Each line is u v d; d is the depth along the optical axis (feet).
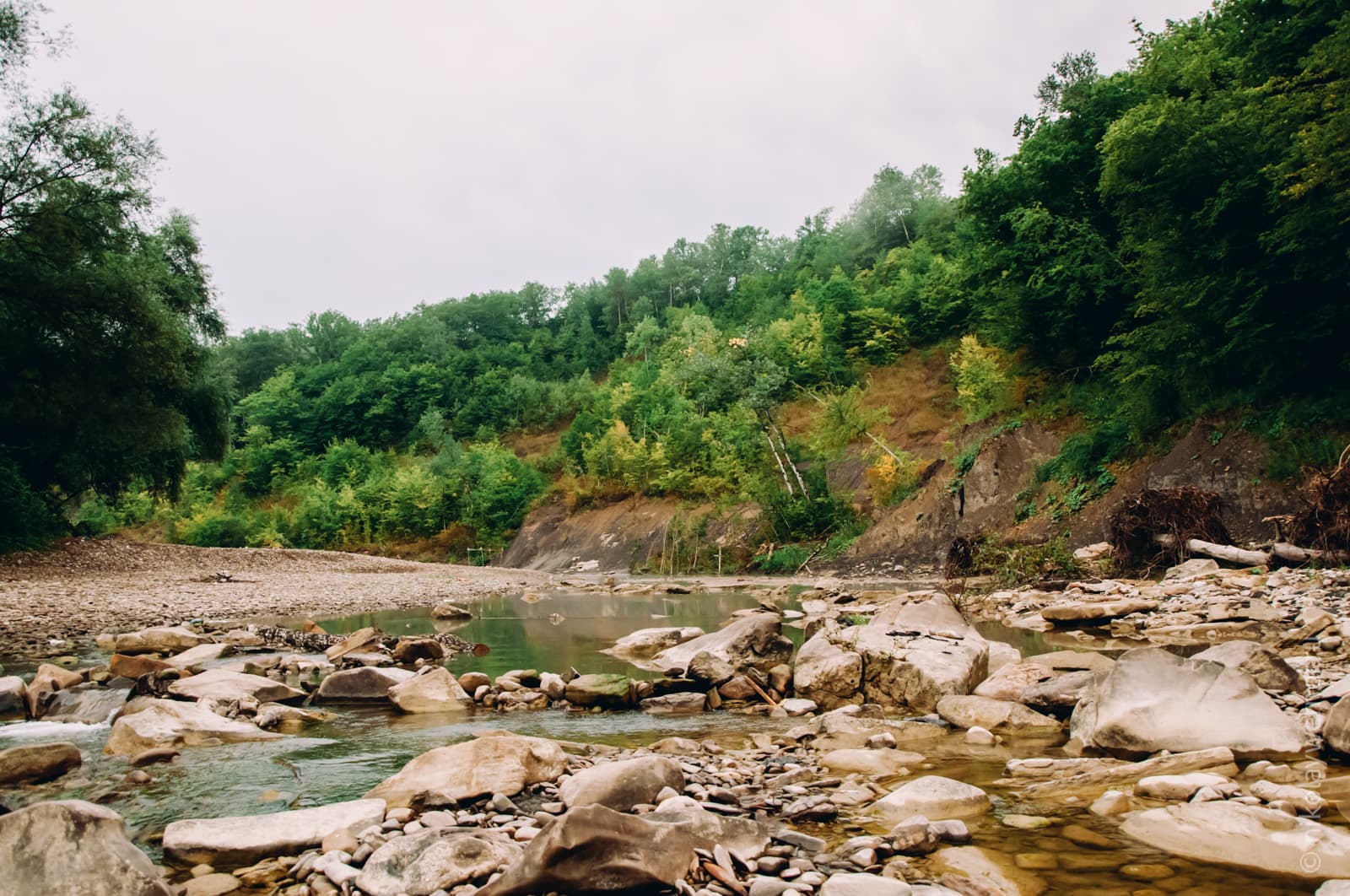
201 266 110.52
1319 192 50.98
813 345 183.52
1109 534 59.98
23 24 67.36
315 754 17.28
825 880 9.48
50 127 71.36
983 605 48.49
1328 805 11.25
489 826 11.87
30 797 13.88
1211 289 59.21
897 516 97.30
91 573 78.64
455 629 45.65
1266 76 63.16
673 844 10.19
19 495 85.61
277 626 45.01
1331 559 42.68
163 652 33.96
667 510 154.92
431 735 19.43
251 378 416.05
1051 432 84.58
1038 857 10.02
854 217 327.88
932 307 178.09
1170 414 67.51
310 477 289.74
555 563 165.58
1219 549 49.47
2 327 75.31
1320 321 54.54
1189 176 59.93
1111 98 85.92
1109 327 85.81
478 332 419.54
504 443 291.79
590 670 29.66
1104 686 16.87
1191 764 13.47
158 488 113.39
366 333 426.10
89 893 8.21
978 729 17.85
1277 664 18.24
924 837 10.68
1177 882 9.07
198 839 11.14
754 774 15.16
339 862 10.33
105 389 79.46
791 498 117.39
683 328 278.67
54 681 24.57
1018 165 92.12
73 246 74.28
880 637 25.82
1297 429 54.39
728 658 26.91
